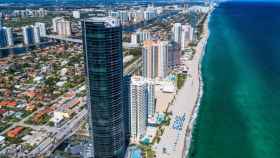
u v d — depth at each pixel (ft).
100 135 596.70
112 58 552.41
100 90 562.25
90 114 595.06
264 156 645.10
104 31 526.57
